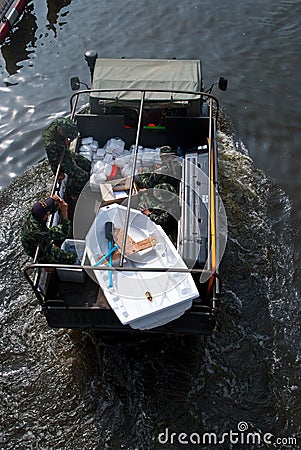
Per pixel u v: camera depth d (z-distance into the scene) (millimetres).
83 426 6668
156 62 9023
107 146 8914
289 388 6988
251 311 7840
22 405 6871
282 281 8266
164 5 15336
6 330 7676
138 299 6289
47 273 6707
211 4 15297
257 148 10742
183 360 7250
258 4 15242
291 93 12172
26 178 10117
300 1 15297
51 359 7324
